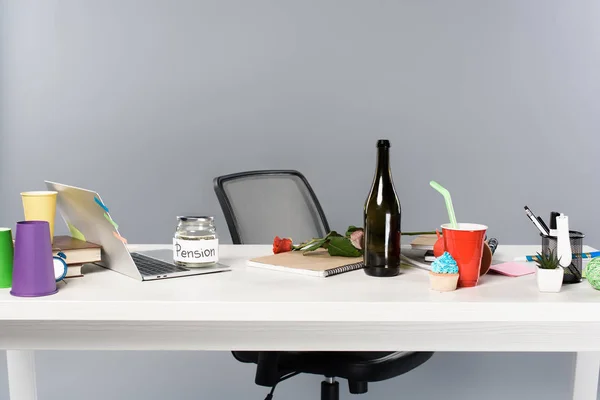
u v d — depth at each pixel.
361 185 3.20
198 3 3.10
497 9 3.13
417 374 3.00
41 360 2.97
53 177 3.14
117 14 3.09
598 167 3.22
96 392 2.99
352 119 3.17
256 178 2.24
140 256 1.70
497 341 1.29
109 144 3.13
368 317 1.25
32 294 1.28
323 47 3.13
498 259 1.70
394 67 3.15
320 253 1.70
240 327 1.29
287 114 3.16
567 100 3.18
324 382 2.03
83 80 3.10
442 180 3.20
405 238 1.95
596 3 3.13
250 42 3.12
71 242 1.54
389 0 3.12
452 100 3.17
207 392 3.00
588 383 1.77
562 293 1.34
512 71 3.16
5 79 3.08
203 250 1.52
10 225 3.14
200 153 3.16
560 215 1.40
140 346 1.30
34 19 3.07
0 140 3.11
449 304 1.25
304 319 1.25
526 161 3.20
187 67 3.12
